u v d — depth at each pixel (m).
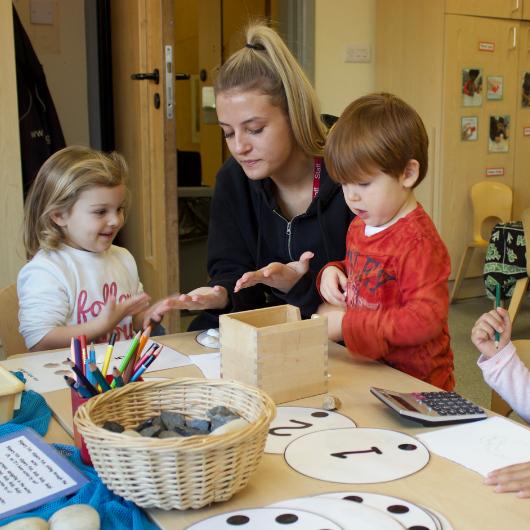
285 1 4.09
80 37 3.80
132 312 1.48
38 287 1.51
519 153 4.19
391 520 0.64
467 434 0.85
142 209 3.09
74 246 1.60
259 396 0.76
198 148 5.36
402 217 1.19
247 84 1.26
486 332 1.16
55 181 1.53
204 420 0.76
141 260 3.16
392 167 1.12
